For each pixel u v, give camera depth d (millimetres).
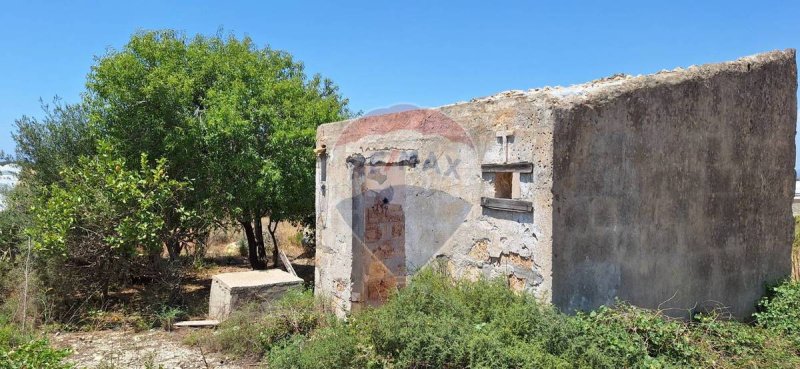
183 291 10359
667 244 5836
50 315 8094
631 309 5160
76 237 8484
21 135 11141
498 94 6570
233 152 10664
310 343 5582
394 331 4750
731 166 6430
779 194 6957
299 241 16438
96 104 10023
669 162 5836
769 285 6789
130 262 9047
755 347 5250
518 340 4609
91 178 8672
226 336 6691
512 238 5414
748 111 6582
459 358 4367
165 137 9961
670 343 4898
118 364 6117
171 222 9758
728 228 6426
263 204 11297
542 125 5047
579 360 4363
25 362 5078
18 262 8898
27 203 10180
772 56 6828
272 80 11953
